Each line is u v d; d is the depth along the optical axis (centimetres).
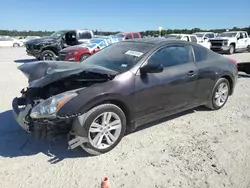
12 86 762
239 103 593
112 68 388
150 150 366
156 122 468
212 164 330
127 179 300
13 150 366
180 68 436
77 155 353
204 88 486
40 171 316
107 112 346
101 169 320
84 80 347
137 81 373
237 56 1877
